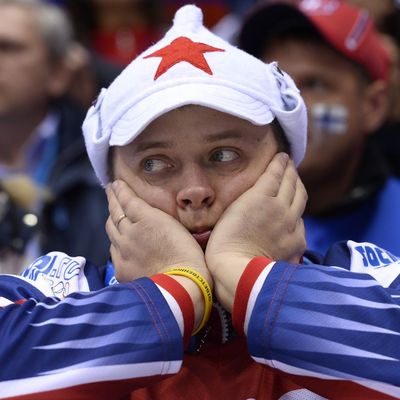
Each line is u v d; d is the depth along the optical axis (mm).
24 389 1870
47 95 4160
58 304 1944
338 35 3508
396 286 2074
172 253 2041
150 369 1883
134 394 2035
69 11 5414
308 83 3537
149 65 2061
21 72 4074
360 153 3584
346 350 1854
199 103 1975
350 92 3543
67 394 1855
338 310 1882
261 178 2068
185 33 2121
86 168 3768
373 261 2193
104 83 4332
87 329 1898
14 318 1944
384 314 1884
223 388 2027
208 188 2041
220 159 2055
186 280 1970
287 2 3547
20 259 3410
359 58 3541
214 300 2055
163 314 1903
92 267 2256
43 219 3635
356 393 1849
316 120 3508
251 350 1910
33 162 4160
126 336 1879
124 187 2104
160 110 1970
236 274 1950
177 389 2031
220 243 2027
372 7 4355
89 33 5453
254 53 3678
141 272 2059
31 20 4137
